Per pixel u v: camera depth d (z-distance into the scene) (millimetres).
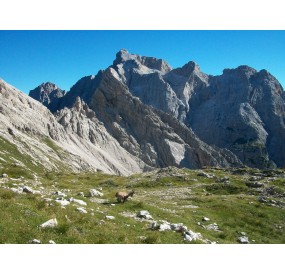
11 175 57188
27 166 173375
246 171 85750
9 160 164500
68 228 18625
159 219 30812
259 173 82625
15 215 18844
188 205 46250
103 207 30891
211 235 32969
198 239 25609
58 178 73125
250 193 58781
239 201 49688
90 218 22547
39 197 25000
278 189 58344
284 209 46750
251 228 39375
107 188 62344
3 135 195625
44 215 20062
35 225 18219
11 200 21688
